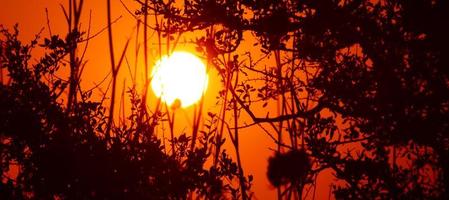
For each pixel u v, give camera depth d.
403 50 11.27
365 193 10.94
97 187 10.61
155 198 10.63
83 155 10.72
